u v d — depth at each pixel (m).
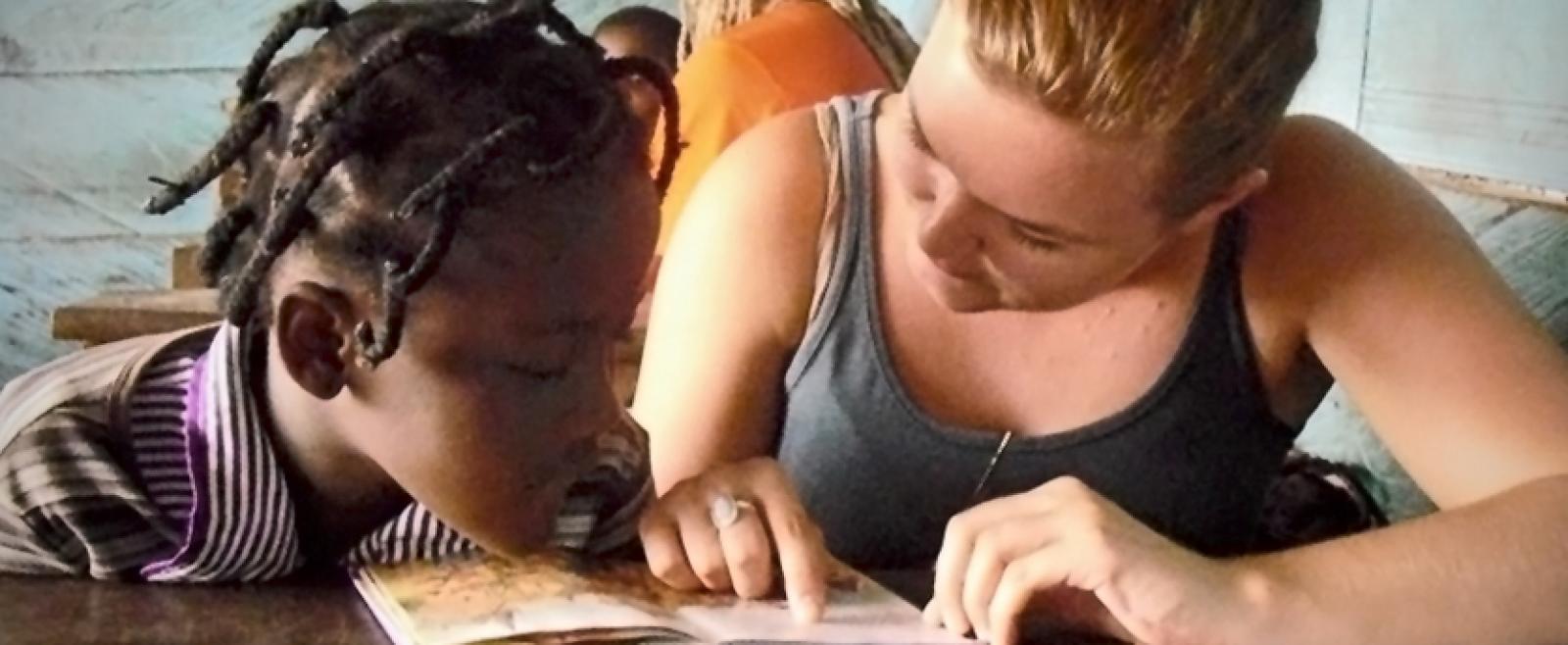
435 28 0.67
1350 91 1.43
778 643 0.69
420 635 0.67
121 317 1.72
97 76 2.56
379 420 0.71
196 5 2.56
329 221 0.66
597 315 0.70
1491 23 1.23
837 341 0.99
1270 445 1.02
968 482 0.98
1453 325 0.95
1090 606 0.77
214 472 0.75
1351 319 0.97
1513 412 0.92
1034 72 0.71
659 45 2.31
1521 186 1.20
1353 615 0.77
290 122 0.68
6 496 0.76
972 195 0.77
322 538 0.79
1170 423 0.97
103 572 0.75
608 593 0.75
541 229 0.67
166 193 0.70
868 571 0.90
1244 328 0.98
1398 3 1.36
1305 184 0.99
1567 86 1.14
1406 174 1.07
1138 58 0.72
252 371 0.75
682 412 1.00
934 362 0.99
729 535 0.79
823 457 1.00
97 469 0.76
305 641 0.67
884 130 1.00
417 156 0.66
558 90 0.69
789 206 1.01
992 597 0.74
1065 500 0.78
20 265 2.60
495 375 0.69
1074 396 0.98
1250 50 0.76
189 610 0.70
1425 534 0.81
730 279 1.01
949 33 0.76
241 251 0.70
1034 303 0.83
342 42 0.70
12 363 2.62
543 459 0.72
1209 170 0.78
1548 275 1.17
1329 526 1.26
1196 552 0.83
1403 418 0.96
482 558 0.79
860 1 1.88
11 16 2.51
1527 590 0.80
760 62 1.77
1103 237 0.78
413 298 0.66
